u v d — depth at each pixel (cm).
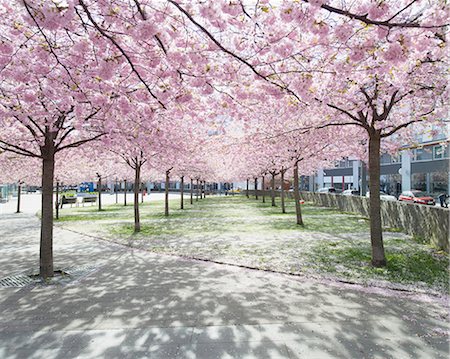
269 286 604
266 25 428
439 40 491
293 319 455
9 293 581
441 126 814
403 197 2675
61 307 511
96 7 411
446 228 873
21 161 1556
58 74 523
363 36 467
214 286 607
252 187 6109
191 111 744
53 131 692
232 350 372
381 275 664
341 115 838
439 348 372
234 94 652
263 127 1083
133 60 495
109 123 671
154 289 593
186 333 416
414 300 528
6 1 462
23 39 499
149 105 655
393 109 857
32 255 913
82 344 391
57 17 349
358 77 626
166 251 927
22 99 574
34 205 3177
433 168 2917
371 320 450
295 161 1380
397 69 595
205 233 1242
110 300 539
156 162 1577
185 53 464
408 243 977
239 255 855
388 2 378
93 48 452
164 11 401
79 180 2464
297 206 1438
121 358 358
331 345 381
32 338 407
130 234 1249
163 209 2506
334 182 4616
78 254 902
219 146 1201
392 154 1200
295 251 890
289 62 523
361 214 1767
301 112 829
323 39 447
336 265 741
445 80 648
